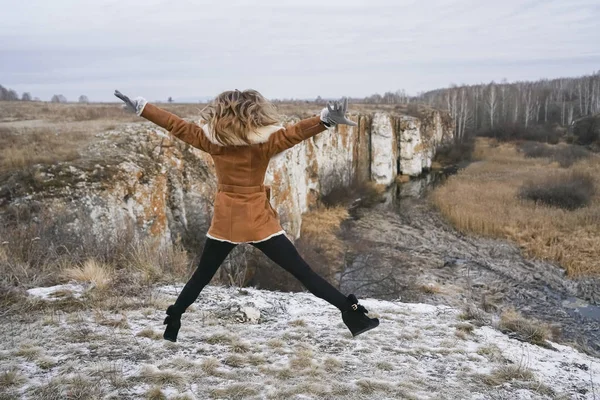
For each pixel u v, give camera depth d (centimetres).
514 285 2067
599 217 2856
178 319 325
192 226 1630
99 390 392
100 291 681
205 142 302
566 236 2606
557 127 7738
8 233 874
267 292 808
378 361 541
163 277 802
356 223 3156
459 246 2644
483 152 6053
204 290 768
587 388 539
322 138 3638
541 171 4512
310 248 2227
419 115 5556
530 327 732
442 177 4809
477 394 482
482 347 625
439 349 605
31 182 1230
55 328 533
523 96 8812
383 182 4500
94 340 507
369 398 436
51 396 374
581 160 4978
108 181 1341
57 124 2217
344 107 273
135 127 1709
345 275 2061
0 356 448
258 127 292
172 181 1605
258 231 301
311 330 624
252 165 301
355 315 298
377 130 4484
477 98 8550
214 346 530
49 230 998
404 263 2325
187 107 3144
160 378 424
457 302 1795
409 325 705
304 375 476
